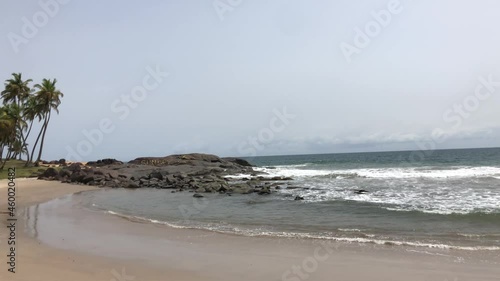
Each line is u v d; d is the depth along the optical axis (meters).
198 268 7.58
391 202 17.25
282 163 81.31
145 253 8.83
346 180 29.95
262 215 14.94
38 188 28.19
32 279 6.57
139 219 14.14
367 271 7.29
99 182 32.47
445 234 10.48
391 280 6.74
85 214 15.48
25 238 10.44
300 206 17.17
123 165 44.12
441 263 7.71
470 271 7.11
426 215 13.52
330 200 18.78
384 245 9.39
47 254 8.54
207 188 25.88
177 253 8.85
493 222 11.91
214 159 50.88
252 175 38.72
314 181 30.23
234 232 11.43
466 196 18.22
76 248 9.29
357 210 15.34
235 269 7.51
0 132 42.84
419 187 22.73
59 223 13.19
